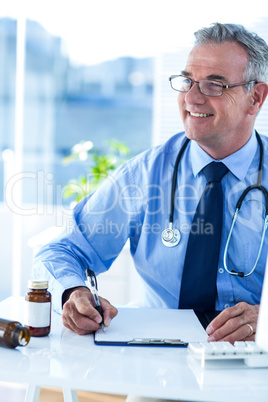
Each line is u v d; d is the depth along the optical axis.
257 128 3.25
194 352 1.10
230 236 1.56
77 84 13.88
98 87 14.14
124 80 14.26
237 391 0.94
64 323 1.26
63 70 13.52
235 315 1.21
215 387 0.96
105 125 14.34
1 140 12.44
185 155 1.66
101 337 1.19
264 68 1.56
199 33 1.55
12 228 3.30
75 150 3.58
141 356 1.10
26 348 1.12
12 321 1.11
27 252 3.28
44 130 13.62
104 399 2.50
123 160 3.58
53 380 0.97
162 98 3.45
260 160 1.62
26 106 13.38
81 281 1.39
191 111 1.53
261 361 1.05
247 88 1.54
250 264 1.56
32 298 1.20
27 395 1.50
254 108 1.58
